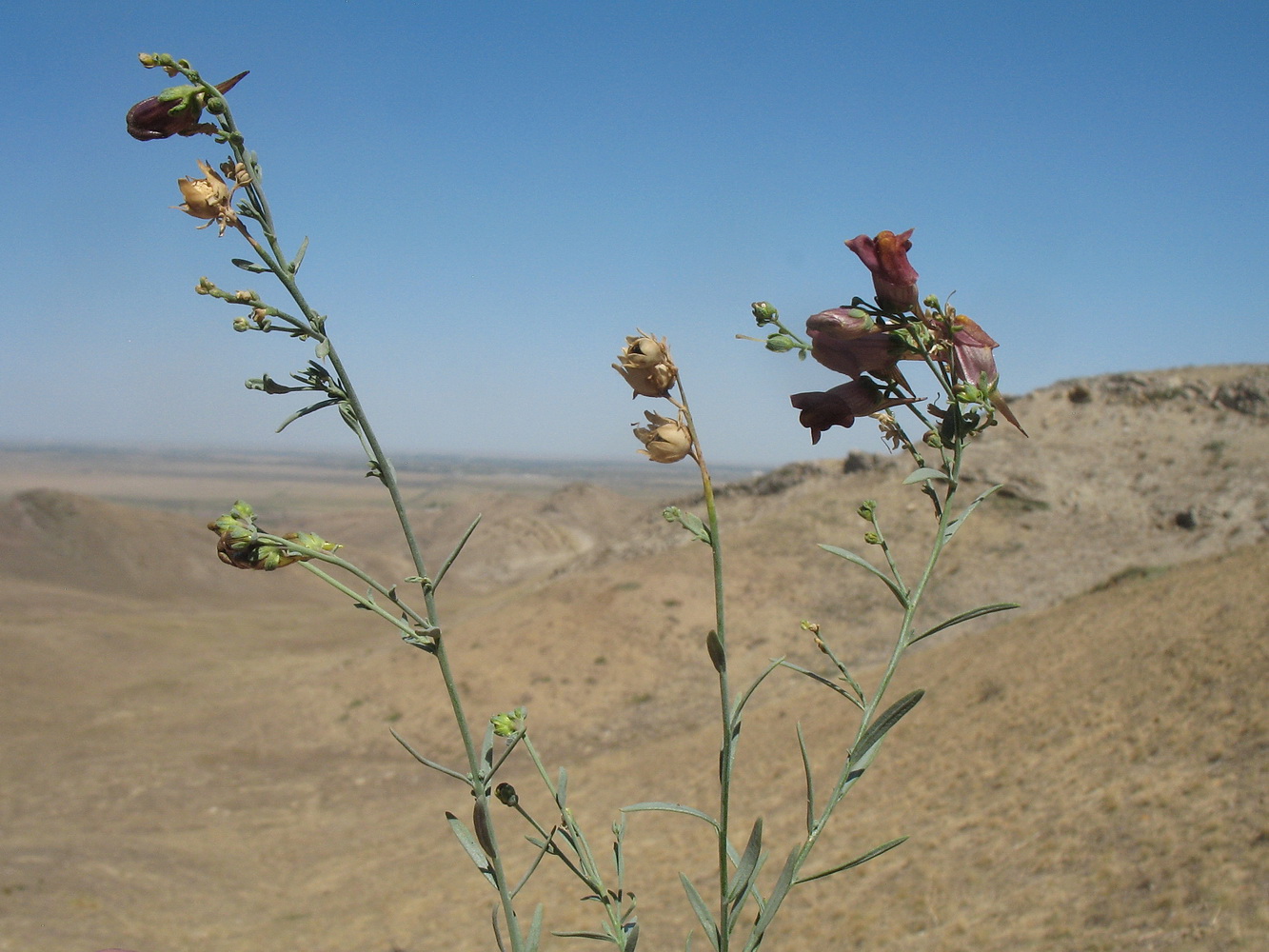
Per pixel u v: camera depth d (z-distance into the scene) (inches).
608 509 4532.5
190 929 679.1
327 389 48.7
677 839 796.6
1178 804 515.5
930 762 807.1
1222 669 711.1
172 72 47.7
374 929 675.4
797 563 1632.6
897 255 49.3
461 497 6963.6
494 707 1380.4
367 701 1466.5
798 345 50.1
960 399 47.7
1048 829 558.3
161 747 1332.4
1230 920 370.3
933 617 1373.0
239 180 48.3
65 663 1727.4
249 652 1971.0
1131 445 1718.8
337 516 5137.8
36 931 617.9
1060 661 916.6
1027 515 1571.1
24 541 2684.5
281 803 1130.7
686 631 1501.0
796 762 925.8
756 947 45.6
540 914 50.6
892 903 531.8
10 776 1172.5
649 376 46.2
